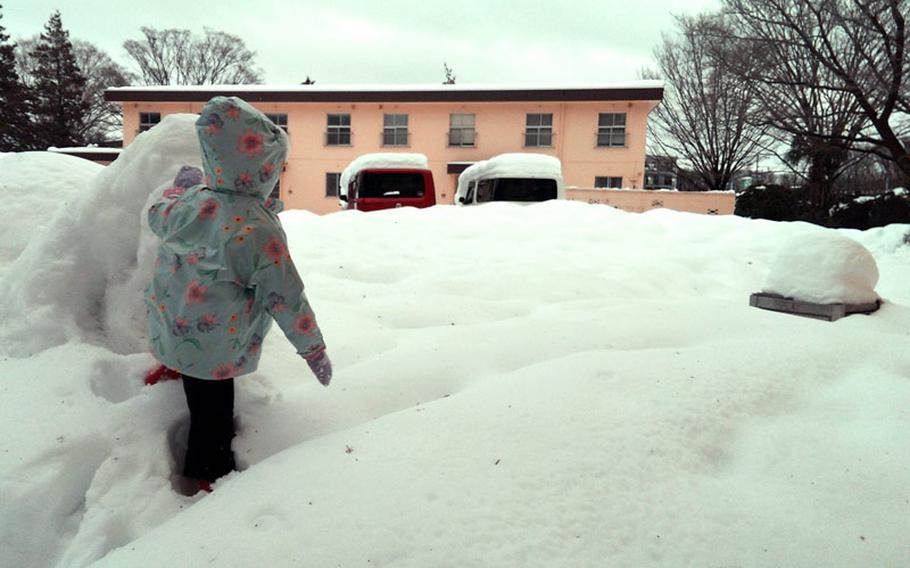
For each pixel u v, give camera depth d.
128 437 2.17
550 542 1.61
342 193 14.72
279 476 1.90
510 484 1.81
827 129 15.80
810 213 22.97
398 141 25.89
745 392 2.50
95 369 2.44
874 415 2.36
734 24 16.03
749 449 2.16
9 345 2.57
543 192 11.60
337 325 3.54
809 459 2.06
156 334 2.10
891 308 4.55
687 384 2.53
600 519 1.71
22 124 41.91
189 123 2.93
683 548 1.63
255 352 2.15
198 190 2.11
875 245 11.17
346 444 2.07
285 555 1.53
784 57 14.52
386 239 6.94
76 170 3.81
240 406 2.39
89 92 46.25
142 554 1.61
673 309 4.03
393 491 1.77
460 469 1.88
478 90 24.81
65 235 2.76
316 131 26.11
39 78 44.66
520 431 2.10
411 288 4.69
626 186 24.72
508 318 4.07
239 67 47.94
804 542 1.65
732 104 23.48
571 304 4.30
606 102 24.66
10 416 2.14
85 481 2.05
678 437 2.13
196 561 1.53
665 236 8.16
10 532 1.81
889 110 13.80
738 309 4.11
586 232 7.94
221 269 2.00
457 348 3.08
